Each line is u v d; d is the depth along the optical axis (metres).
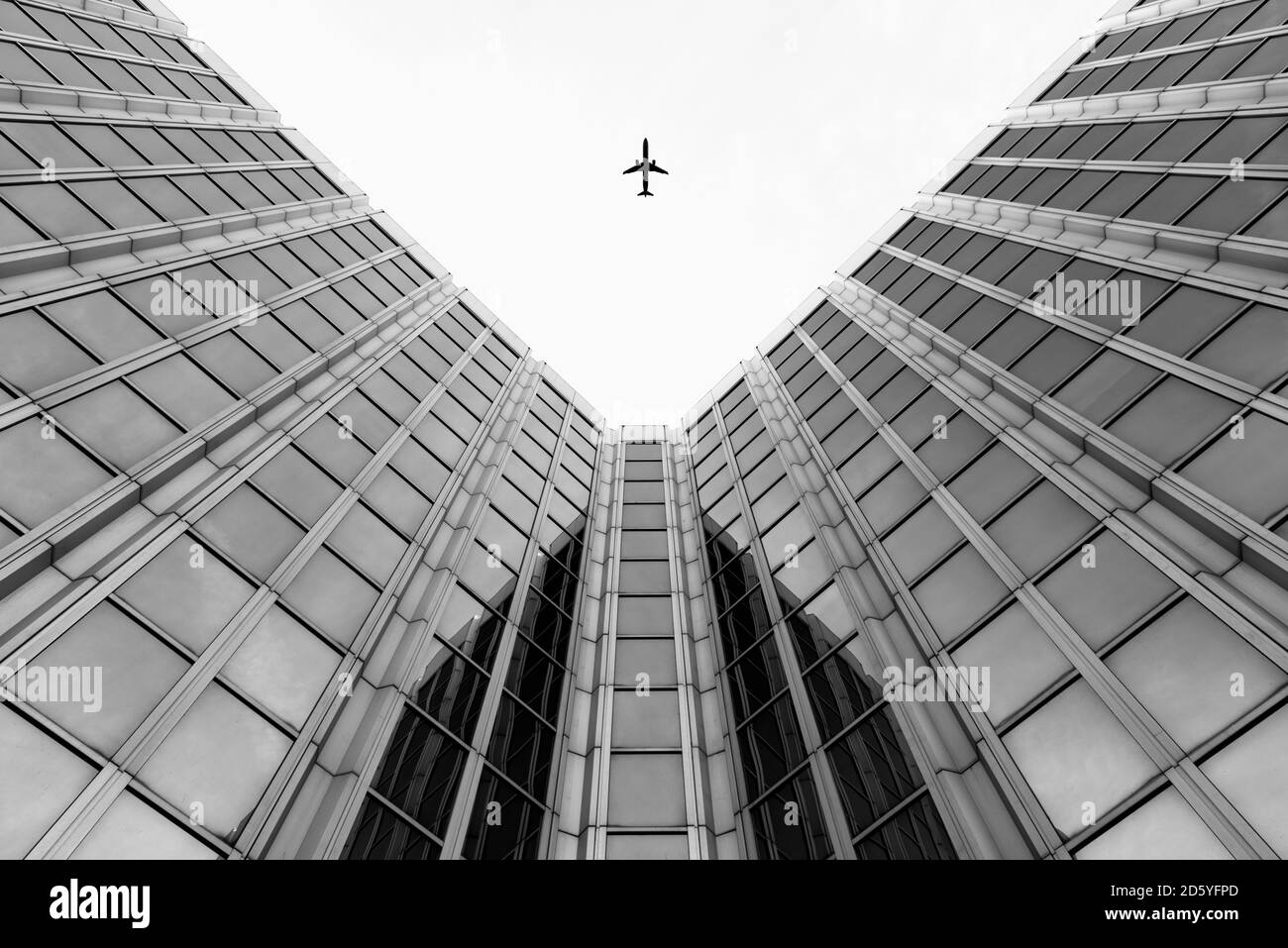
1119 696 12.78
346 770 14.45
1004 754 13.53
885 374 27.62
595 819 18.12
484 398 32.97
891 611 18.89
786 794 17.12
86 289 18.59
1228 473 14.55
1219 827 10.48
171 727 12.41
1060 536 16.27
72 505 13.99
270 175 34.16
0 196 19.03
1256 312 17.02
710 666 23.45
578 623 25.59
